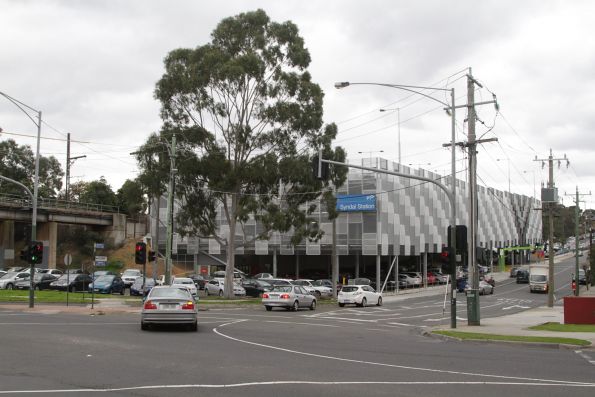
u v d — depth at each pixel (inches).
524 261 5123.0
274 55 1753.2
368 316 1344.7
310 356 587.8
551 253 1808.6
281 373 477.1
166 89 1748.3
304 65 1774.1
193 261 3016.7
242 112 1744.6
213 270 3184.1
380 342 757.9
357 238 2490.2
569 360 592.7
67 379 438.3
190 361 535.8
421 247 2891.2
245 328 919.0
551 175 1881.2
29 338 692.1
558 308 1733.5
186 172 1729.8
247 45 1764.3
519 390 414.9
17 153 3654.0
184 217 1808.6
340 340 772.0
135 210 3009.4
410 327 1069.8
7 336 709.3
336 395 389.7
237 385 420.5
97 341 675.4
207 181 1781.5
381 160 2507.4
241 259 3179.1
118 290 1961.1
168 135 1755.7
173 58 1776.6
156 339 714.2
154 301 813.2
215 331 844.0
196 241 2878.9
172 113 1775.3
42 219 2952.8
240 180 1748.3
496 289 2888.8
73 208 3181.6
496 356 618.8
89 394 383.2
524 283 3243.1
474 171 1157.7
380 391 405.4
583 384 442.6
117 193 3811.5
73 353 576.4
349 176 2501.2
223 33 1744.6
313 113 1759.4
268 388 410.6
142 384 421.1
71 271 2449.6
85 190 3917.3
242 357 569.3
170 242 1497.3
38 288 1996.8
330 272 3208.7
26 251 1268.5
